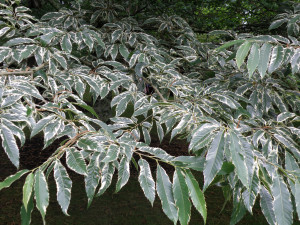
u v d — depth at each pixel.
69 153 0.80
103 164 0.95
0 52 1.40
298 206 0.77
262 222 3.42
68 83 1.50
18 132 0.90
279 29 3.26
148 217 3.53
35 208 3.60
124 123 1.38
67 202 0.73
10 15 1.78
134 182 4.36
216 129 0.87
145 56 1.81
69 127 1.03
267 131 1.17
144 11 3.74
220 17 3.77
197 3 3.55
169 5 3.42
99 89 1.56
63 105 1.18
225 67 2.45
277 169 0.89
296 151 1.02
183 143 6.46
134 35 2.15
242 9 3.57
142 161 0.83
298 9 2.40
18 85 1.09
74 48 2.89
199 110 1.47
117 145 0.87
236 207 0.98
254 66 0.97
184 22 2.78
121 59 2.91
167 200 0.76
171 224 3.41
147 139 1.42
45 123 0.97
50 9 3.96
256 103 1.71
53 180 4.24
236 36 2.39
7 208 3.58
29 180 0.72
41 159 5.36
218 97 1.45
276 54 1.03
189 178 0.78
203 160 0.82
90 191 0.88
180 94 1.62
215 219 3.51
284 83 1.86
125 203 3.82
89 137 0.88
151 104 1.25
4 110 0.97
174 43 2.77
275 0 3.22
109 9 2.86
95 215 3.52
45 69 1.74
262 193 0.92
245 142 0.80
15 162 0.84
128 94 1.56
